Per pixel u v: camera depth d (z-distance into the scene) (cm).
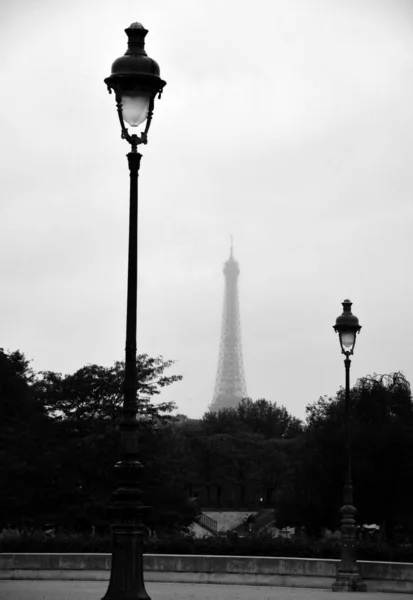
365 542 5919
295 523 9206
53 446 7619
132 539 2339
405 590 4891
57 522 7344
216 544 5753
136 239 2486
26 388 9406
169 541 5784
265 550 5694
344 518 4803
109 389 7994
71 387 7950
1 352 9475
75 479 7450
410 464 8631
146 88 2458
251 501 17775
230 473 17200
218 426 19462
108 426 7712
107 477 7569
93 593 4259
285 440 17688
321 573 5144
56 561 5419
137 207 2495
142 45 2506
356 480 8638
